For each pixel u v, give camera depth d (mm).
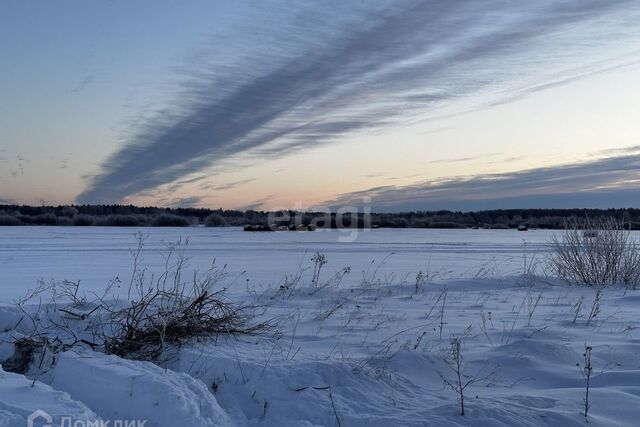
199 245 33281
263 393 5172
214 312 8055
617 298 12180
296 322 8797
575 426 4422
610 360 6434
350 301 11453
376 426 4438
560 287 14242
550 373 5941
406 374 5844
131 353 6676
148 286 14078
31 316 7672
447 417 4473
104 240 38375
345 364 5668
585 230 15633
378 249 30828
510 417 4480
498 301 11672
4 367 6367
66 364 5738
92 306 8422
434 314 9859
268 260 23266
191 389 4969
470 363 6297
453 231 74375
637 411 4770
